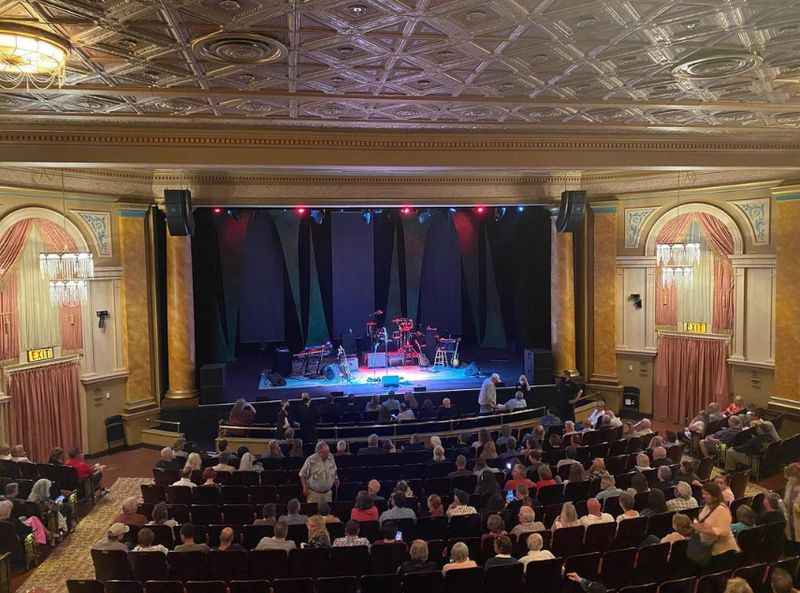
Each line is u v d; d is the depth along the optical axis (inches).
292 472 418.9
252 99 351.3
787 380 578.9
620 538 300.4
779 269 581.9
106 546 292.8
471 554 296.0
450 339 851.4
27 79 300.2
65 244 574.2
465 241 924.6
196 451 517.3
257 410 636.1
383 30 245.8
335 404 639.1
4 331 519.5
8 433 521.7
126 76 303.7
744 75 318.3
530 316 804.6
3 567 313.7
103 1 212.1
